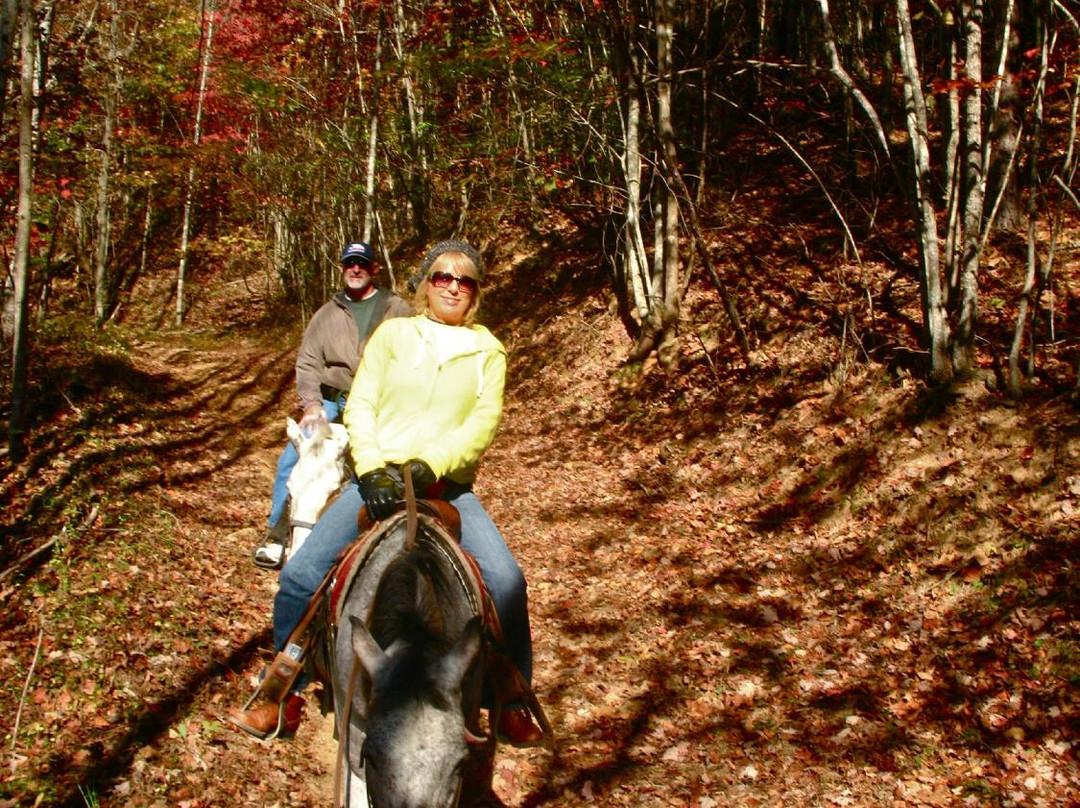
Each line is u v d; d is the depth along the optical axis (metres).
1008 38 7.79
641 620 6.98
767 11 16.50
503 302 16.45
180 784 4.66
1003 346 8.34
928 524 7.06
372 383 3.62
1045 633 5.61
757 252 12.46
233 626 6.54
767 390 10.00
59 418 10.02
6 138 11.27
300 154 21.94
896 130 14.42
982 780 4.68
